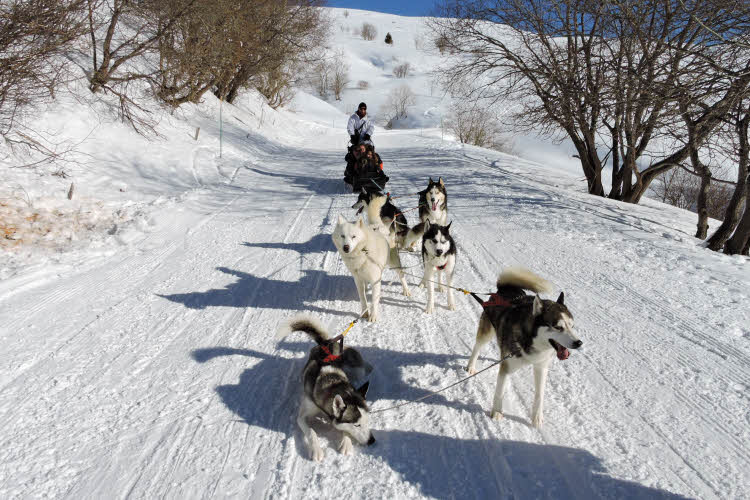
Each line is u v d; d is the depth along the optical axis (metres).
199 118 18.20
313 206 10.28
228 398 3.82
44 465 3.09
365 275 5.04
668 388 3.80
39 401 3.75
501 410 3.52
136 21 15.33
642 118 11.41
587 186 14.58
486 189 11.64
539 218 8.91
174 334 4.89
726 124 8.59
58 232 7.57
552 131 13.56
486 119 30.94
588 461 3.07
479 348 4.02
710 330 4.65
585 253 7.00
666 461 3.05
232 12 17.55
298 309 5.48
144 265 6.79
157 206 9.35
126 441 3.33
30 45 8.51
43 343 4.62
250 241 7.95
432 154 19.16
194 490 2.90
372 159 11.09
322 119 47.81
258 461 3.14
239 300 5.73
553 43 12.71
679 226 9.46
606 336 4.64
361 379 4.04
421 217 8.40
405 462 3.12
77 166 9.94
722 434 3.28
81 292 5.83
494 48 13.83
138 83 15.54
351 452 3.20
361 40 94.19
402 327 5.00
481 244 7.59
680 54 8.40
